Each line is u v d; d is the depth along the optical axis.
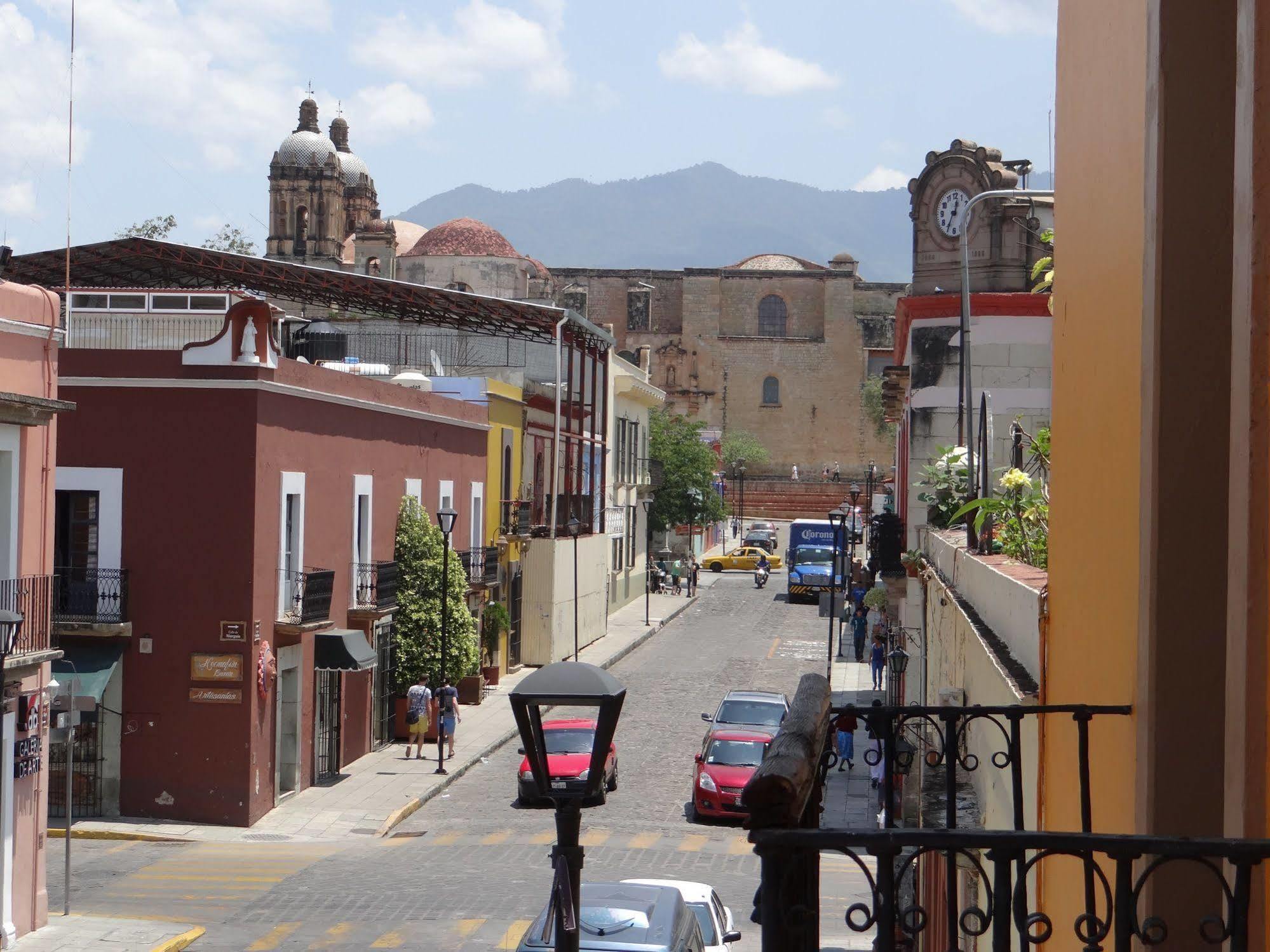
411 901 26.17
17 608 24.14
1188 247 6.59
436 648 45.66
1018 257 38.47
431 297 58.50
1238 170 5.00
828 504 143.38
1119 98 7.95
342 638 38.19
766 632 78.00
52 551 25.66
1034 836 4.11
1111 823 7.71
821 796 5.11
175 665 33.94
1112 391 8.00
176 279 59.03
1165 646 6.61
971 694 14.13
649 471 100.81
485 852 30.91
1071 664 9.17
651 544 110.88
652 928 16.70
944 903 14.55
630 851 30.75
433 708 45.66
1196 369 6.58
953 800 8.62
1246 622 4.80
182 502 34.03
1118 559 7.68
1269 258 4.77
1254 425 4.79
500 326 65.81
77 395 34.25
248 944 23.25
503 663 60.16
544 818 35.25
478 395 57.06
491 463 58.31
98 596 33.88
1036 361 37.78
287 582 36.28
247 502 33.84
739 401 151.75
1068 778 8.98
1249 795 4.75
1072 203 9.73
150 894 26.86
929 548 26.17
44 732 24.61
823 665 64.81
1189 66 6.60
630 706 53.38
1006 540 16.62
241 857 30.44
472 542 55.66
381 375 55.59
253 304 33.78
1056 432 10.16
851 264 151.75
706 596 97.50
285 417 35.94
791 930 3.91
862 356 151.25
